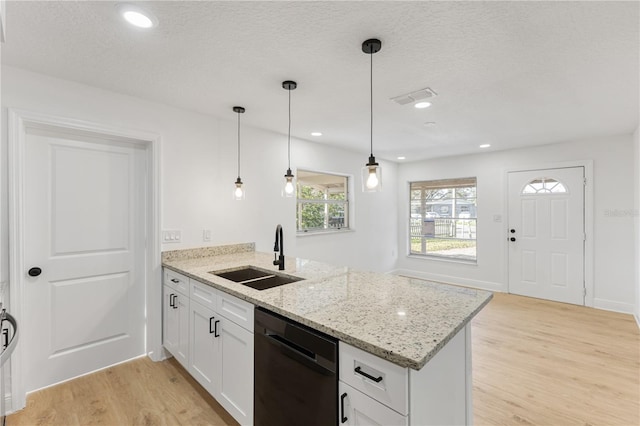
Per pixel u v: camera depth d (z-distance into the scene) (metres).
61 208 2.28
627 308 3.71
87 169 2.40
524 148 4.43
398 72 2.05
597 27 1.54
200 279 2.04
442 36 1.63
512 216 4.57
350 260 4.75
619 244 3.75
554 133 3.64
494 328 3.29
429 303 1.51
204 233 2.92
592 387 2.21
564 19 1.48
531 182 4.40
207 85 2.27
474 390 2.19
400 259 5.82
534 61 1.89
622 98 2.50
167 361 2.61
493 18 1.47
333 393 1.20
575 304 4.05
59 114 2.14
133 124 2.48
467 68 1.99
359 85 2.26
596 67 1.96
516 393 2.15
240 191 2.76
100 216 2.46
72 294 2.34
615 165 3.76
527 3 1.37
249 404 1.64
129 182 2.61
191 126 2.83
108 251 2.51
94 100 2.29
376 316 1.33
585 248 3.98
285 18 1.48
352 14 1.45
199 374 2.08
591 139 3.91
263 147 3.45
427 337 1.11
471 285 5.00
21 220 2.01
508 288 4.61
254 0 1.35
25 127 2.10
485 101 2.57
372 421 1.07
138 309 2.67
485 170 4.81
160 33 1.61
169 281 2.52
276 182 3.60
